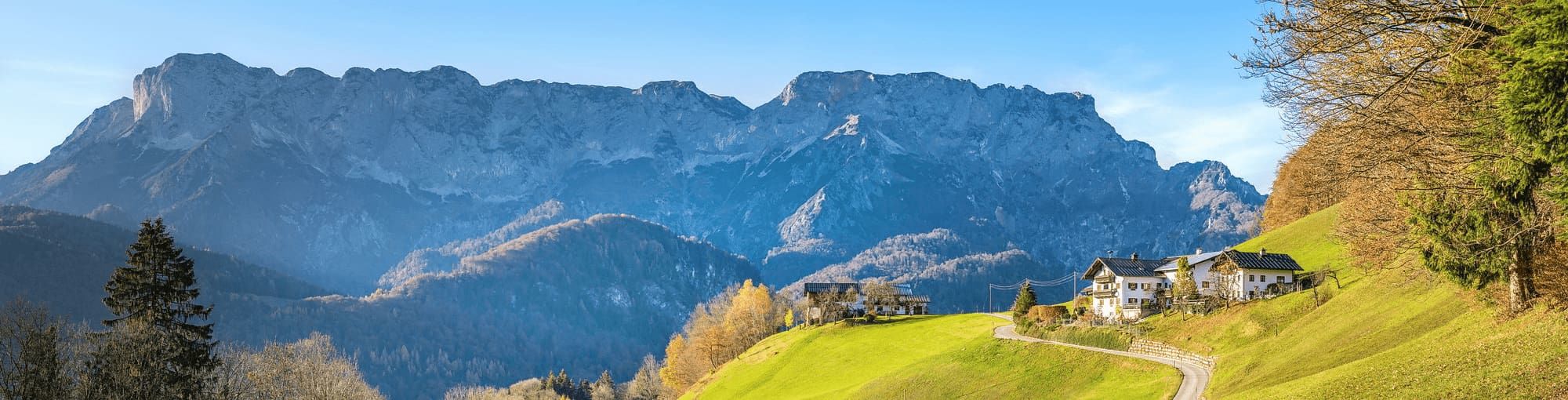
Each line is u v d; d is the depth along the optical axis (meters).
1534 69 28.56
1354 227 80.25
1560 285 46.62
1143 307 120.06
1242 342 84.56
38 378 63.78
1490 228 45.38
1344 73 35.81
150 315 71.44
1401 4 32.50
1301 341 73.81
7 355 64.19
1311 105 37.19
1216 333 89.69
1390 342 60.44
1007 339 111.44
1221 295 101.25
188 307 75.06
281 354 87.56
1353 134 39.59
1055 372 93.31
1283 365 68.56
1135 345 96.06
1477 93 33.38
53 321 67.50
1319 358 65.12
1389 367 51.38
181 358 71.81
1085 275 135.00
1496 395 38.88
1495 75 31.30
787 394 123.00
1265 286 108.12
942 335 134.50
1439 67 33.72
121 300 72.38
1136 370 86.00
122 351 68.50
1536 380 38.16
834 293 169.25
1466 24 31.22
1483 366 43.31
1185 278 109.50
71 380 67.19
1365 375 51.94
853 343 142.75
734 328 177.62
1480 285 51.78
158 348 70.19
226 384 80.62
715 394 139.38
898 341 136.12
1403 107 37.38
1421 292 66.81
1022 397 90.25
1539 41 28.53
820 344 146.62
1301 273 110.44
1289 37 35.53
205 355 74.62
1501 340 46.06
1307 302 85.38
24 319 64.44
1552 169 32.38
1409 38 33.16
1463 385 42.00
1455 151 38.28
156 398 69.31
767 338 174.00
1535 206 38.22
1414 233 52.97
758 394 128.62
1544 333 43.31
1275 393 58.44
